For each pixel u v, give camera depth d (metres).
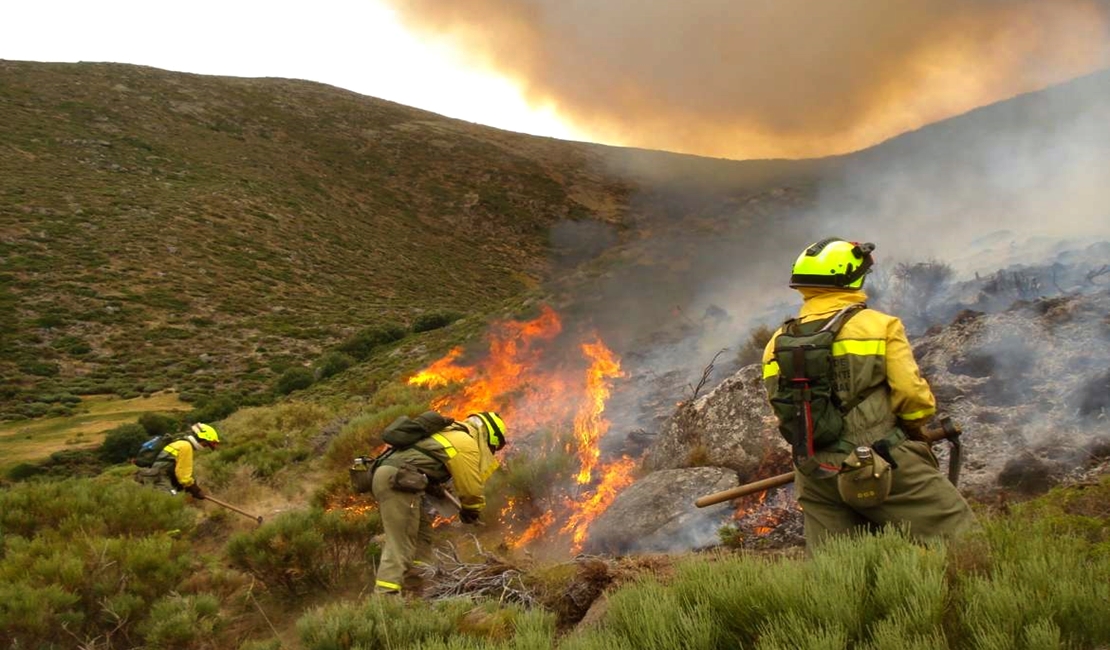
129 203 73.81
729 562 3.19
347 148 122.50
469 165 127.62
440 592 5.25
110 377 46.62
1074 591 2.35
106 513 7.89
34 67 102.38
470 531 7.52
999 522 2.98
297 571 6.37
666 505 6.31
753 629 2.69
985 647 2.22
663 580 4.04
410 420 5.53
